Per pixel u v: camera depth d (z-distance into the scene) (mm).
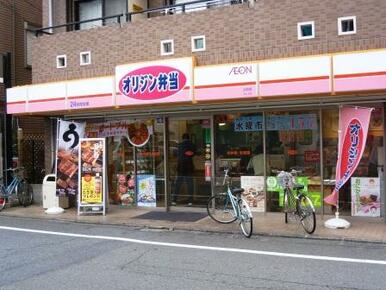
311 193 11664
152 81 12102
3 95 17000
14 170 15016
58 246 9008
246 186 12375
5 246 9070
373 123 11047
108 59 14047
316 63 10336
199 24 12672
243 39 12102
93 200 12750
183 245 9023
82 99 13141
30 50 18984
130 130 13953
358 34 10914
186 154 13219
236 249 8633
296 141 11836
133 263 7621
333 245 8938
